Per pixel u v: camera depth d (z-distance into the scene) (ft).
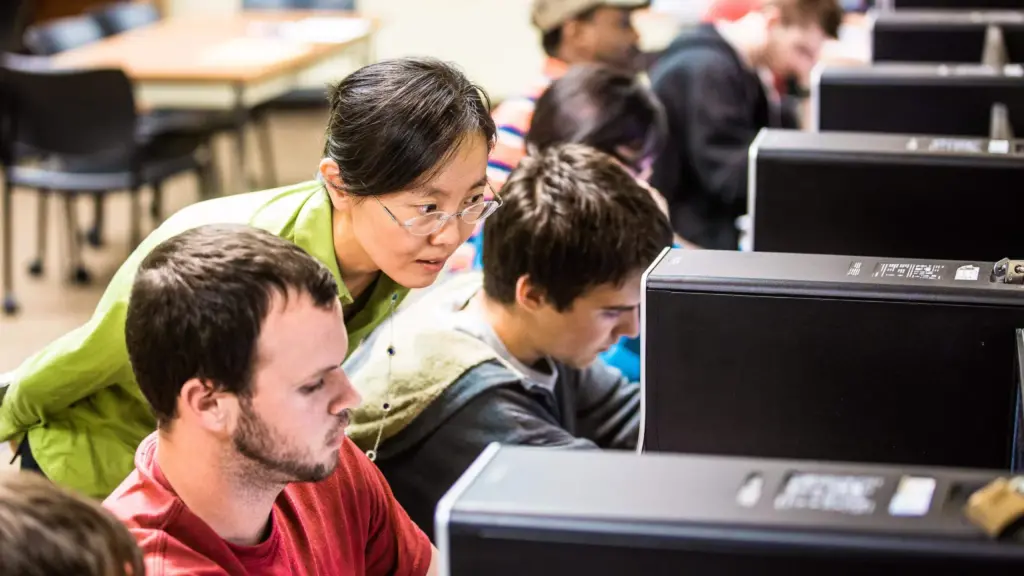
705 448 5.98
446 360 6.88
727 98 13.71
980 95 9.72
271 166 26.96
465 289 7.68
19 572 3.34
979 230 7.32
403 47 32.48
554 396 7.44
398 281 6.10
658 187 13.74
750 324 5.74
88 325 6.26
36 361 6.40
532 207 6.82
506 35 31.99
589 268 6.75
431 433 6.81
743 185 13.60
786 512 3.42
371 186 5.75
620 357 8.72
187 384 4.53
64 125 19.43
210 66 21.30
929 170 7.29
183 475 4.76
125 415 6.65
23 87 19.26
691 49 13.84
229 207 6.30
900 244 7.45
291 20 26.78
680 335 5.84
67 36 23.66
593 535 3.43
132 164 19.94
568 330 7.02
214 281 4.46
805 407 5.80
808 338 5.69
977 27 12.85
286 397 4.56
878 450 5.78
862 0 20.95
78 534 3.48
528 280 6.88
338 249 6.19
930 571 3.25
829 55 16.60
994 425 5.59
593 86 9.53
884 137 7.72
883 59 13.17
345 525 5.44
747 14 15.08
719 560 3.38
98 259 22.67
